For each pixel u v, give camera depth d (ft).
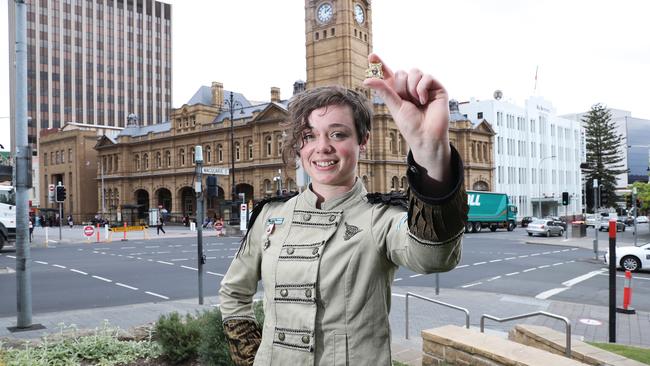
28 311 28.19
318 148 5.80
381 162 174.50
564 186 264.31
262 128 186.60
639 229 181.06
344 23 178.09
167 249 86.53
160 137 222.48
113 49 368.27
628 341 26.43
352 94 6.02
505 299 38.52
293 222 6.00
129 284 46.47
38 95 332.60
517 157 235.81
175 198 216.54
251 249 6.69
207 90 223.92
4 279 49.29
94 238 122.52
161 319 19.08
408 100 4.45
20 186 28.04
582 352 17.22
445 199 4.23
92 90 356.59
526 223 203.72
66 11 346.95
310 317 5.36
